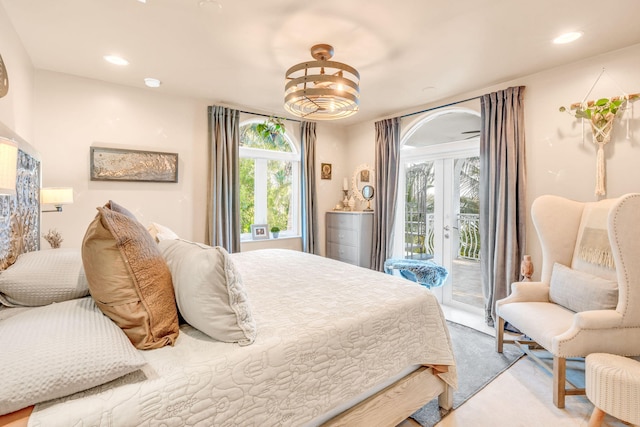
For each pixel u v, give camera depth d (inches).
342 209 183.2
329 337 52.7
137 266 45.5
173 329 47.7
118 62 105.1
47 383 32.0
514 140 117.3
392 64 106.0
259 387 44.1
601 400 61.9
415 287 76.3
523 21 80.8
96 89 119.7
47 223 112.7
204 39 89.9
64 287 57.6
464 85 125.3
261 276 85.5
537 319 83.9
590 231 90.6
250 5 73.7
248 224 165.5
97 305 46.7
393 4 73.5
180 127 138.6
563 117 107.7
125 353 37.6
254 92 134.6
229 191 147.3
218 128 144.6
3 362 32.3
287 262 103.1
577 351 72.0
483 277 126.7
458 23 81.7
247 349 45.4
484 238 126.1
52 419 31.5
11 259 65.9
